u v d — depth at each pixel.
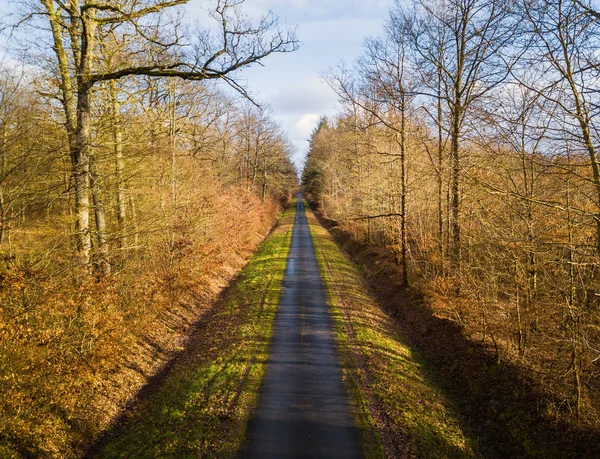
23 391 6.93
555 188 8.73
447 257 14.99
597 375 8.52
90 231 10.00
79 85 9.62
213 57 9.07
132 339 10.91
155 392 9.76
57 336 7.82
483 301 10.59
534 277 9.65
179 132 17.50
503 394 9.08
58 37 10.05
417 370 10.98
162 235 15.82
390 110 18.00
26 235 9.80
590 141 6.88
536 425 7.89
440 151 13.12
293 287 18.88
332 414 8.51
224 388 9.55
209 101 24.41
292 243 32.75
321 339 12.56
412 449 7.42
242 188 36.19
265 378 10.05
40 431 6.93
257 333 13.05
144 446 7.54
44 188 9.69
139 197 15.71
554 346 9.47
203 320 15.38
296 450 7.33
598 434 7.14
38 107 9.31
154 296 13.26
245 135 42.56
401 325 14.88
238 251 28.16
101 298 9.40
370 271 23.39
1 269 8.14
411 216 19.73
